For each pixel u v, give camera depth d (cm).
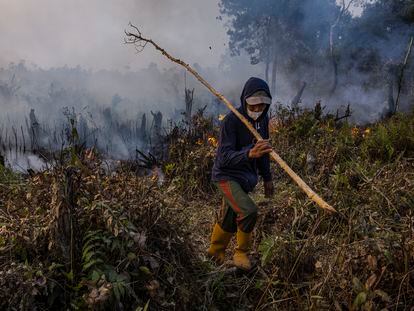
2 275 270
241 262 354
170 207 386
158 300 292
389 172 502
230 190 348
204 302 316
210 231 442
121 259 296
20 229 306
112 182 357
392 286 293
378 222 388
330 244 363
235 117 343
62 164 337
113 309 273
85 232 299
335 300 284
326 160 578
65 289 279
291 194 475
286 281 324
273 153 308
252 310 327
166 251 329
